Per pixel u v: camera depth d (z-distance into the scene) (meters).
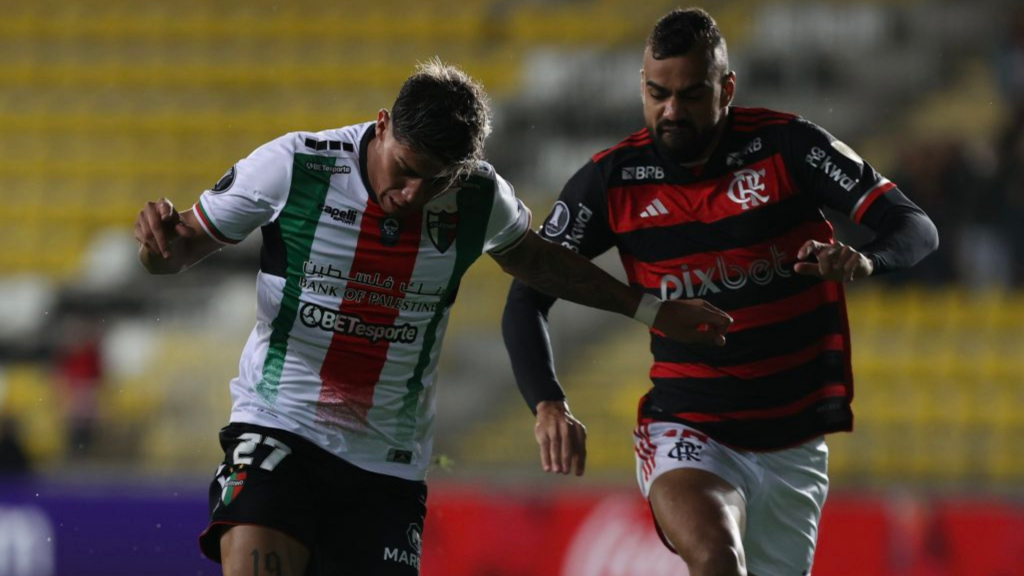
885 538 27.59
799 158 14.48
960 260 40.03
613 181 15.03
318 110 53.38
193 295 42.69
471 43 55.81
